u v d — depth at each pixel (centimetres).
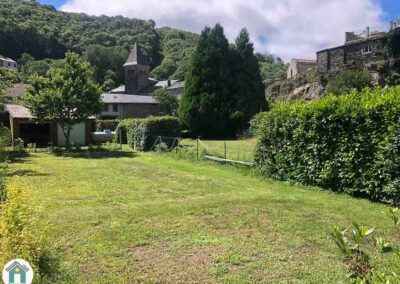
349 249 183
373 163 842
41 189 1012
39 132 2798
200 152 1728
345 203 817
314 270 457
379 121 829
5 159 1106
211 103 3506
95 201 861
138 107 6128
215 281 432
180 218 699
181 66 8550
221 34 3662
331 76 3497
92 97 2288
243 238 581
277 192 952
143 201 860
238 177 1207
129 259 499
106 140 2973
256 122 1234
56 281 421
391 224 647
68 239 578
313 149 992
